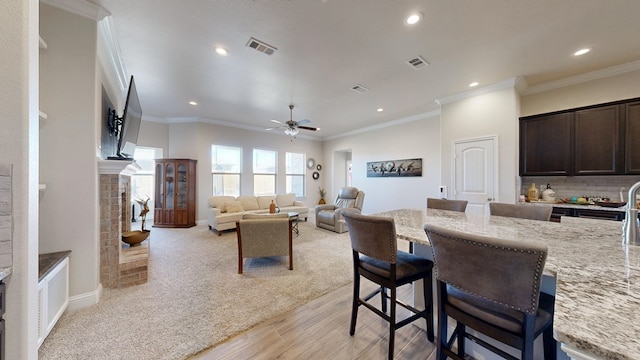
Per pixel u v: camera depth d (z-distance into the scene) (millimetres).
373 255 1498
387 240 1397
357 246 1605
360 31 2363
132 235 2994
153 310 2051
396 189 5918
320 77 3408
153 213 5926
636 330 509
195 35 2436
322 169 8320
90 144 2066
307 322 1932
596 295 679
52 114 1926
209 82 3602
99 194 2301
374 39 2498
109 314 1972
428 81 3514
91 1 1978
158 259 3365
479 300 1093
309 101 4473
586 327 530
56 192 1944
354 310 1755
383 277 1514
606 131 2900
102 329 1779
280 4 2010
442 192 4250
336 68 3137
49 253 1907
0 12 841
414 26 2283
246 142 6602
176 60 2939
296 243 4195
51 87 1919
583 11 2062
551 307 1115
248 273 2889
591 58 2855
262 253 2979
